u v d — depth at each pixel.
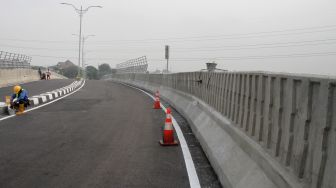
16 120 14.11
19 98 16.08
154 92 29.75
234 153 6.74
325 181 3.65
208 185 6.67
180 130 12.42
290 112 4.57
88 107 18.83
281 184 4.45
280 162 4.79
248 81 6.82
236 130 7.20
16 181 6.77
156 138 10.84
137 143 10.10
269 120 5.39
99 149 9.33
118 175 7.19
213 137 8.78
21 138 10.59
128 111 17.33
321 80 3.81
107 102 21.64
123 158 8.48
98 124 13.26
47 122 13.63
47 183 6.67
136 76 45.16
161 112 17.25
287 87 4.77
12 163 7.96
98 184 6.65
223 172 6.63
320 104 3.82
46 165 7.82
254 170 5.48
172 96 21.33
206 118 10.79
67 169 7.54
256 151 5.62
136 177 7.08
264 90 5.83
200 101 13.26
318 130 3.85
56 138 10.63
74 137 10.80
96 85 43.59
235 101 7.95
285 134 4.72
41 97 21.19
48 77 61.38
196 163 8.18
